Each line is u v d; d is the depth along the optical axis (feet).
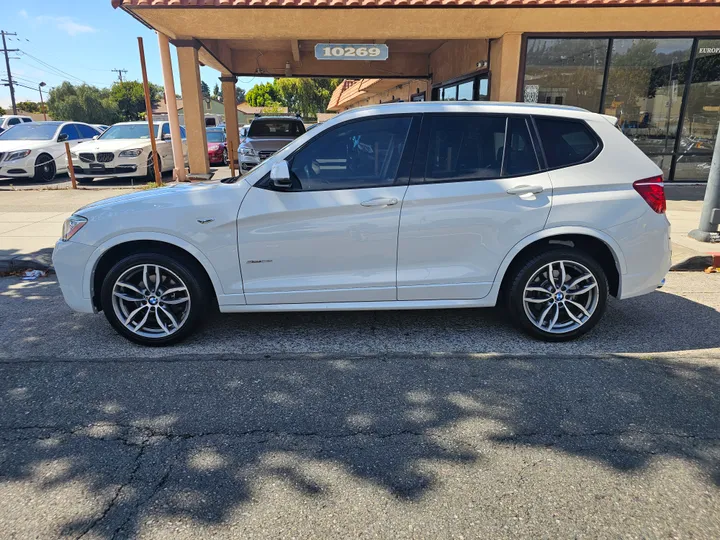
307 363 12.80
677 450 9.29
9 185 44.57
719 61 36.52
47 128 49.32
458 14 32.04
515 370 12.39
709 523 7.59
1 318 16.10
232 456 9.17
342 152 13.25
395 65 56.70
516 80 34.96
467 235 13.29
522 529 7.49
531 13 32.01
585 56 35.70
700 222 23.58
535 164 13.39
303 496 8.17
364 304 13.70
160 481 8.52
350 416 10.44
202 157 39.24
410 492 8.25
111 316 13.55
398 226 13.14
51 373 12.30
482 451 9.27
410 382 11.83
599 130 13.62
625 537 7.34
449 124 13.42
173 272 13.29
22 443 9.55
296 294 13.51
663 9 33.12
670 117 37.70
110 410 10.68
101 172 43.93
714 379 11.93
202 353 13.41
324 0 30.83
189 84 37.37
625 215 13.29
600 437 9.69
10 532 7.44
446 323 15.42
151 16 32.58
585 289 13.74
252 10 31.91
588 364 12.71
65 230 13.50
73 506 7.96
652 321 15.60
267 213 12.97
